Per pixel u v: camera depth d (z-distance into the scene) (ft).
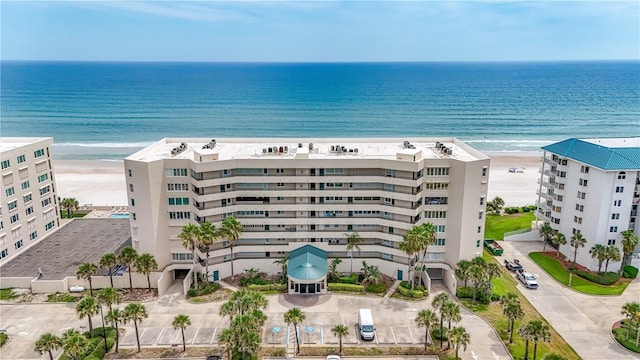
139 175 241.96
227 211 256.52
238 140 304.71
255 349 175.63
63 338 177.68
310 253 256.11
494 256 299.17
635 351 197.77
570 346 202.28
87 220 342.85
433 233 236.63
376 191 258.98
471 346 202.08
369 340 206.39
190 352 197.77
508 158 599.16
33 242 298.56
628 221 262.67
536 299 242.99
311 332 212.84
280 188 259.60
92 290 248.11
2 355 194.90
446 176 251.39
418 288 252.21
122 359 192.44
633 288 254.27
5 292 244.42
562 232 295.28
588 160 267.80
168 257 259.39
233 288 254.47
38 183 302.86
